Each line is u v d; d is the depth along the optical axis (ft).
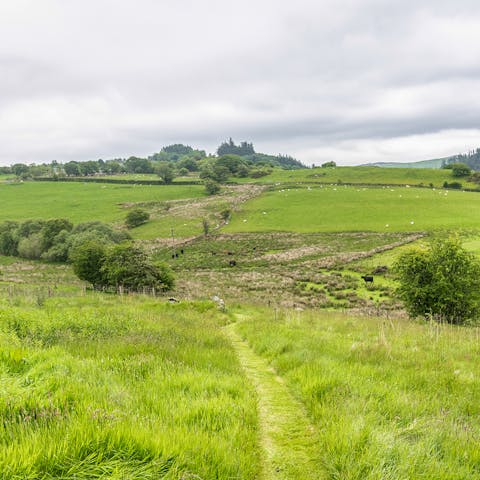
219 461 11.96
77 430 11.66
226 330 48.55
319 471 13.07
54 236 270.05
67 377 17.69
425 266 75.00
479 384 22.06
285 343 31.71
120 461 10.84
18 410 13.21
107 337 32.96
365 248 213.66
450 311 72.54
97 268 141.69
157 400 16.56
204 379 20.34
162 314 54.19
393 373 23.41
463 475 12.26
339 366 24.00
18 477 9.46
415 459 12.69
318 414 16.96
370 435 13.98
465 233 222.69
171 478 10.48
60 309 51.85
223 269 200.85
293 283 149.79
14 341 26.25
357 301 112.57
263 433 15.90
